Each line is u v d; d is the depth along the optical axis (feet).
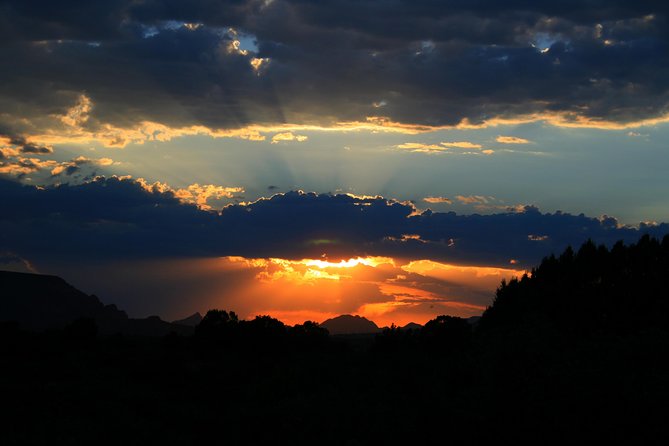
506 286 177.99
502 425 81.92
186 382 159.22
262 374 171.83
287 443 94.99
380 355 193.67
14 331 220.43
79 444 91.40
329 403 117.19
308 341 240.73
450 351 174.19
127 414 112.27
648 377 81.56
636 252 152.66
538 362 83.76
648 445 74.59
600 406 78.89
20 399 121.08
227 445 95.20
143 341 251.60
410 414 98.22
